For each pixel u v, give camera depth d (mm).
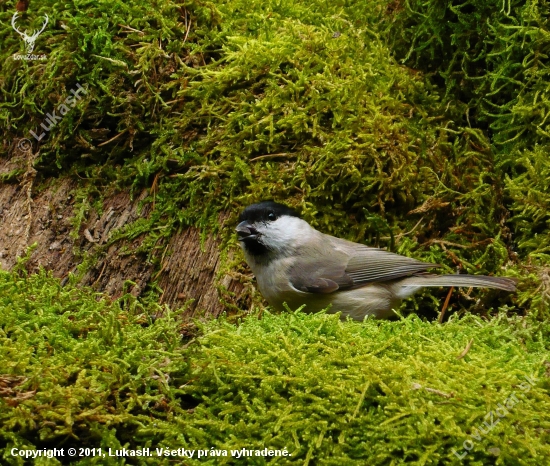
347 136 7762
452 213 7895
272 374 4945
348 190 7805
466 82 8391
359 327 5645
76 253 7969
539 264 7336
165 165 8117
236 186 7945
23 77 8383
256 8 8758
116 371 4859
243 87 8219
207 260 7848
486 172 7969
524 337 6250
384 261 7109
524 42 7754
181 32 8391
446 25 8352
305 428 4629
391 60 8578
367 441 4598
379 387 4785
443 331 5812
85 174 8344
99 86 8219
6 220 8180
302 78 7977
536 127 7820
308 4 9000
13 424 4395
